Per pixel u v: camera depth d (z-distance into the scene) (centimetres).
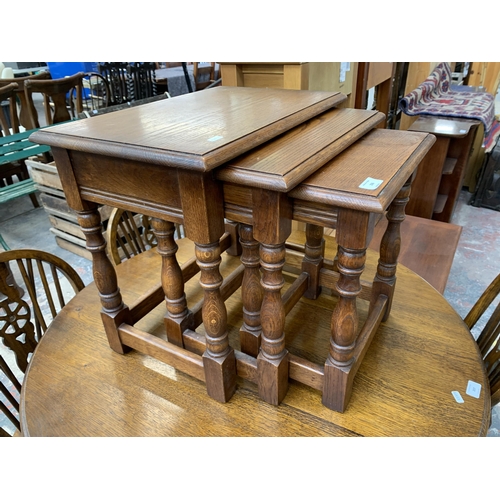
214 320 78
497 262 236
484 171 292
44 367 97
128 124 80
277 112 86
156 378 93
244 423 81
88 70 512
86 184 80
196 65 389
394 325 105
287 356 82
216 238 71
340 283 70
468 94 311
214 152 62
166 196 71
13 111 257
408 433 78
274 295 74
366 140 84
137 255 142
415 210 243
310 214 67
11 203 332
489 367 95
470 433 77
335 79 188
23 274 103
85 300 120
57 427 82
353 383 89
